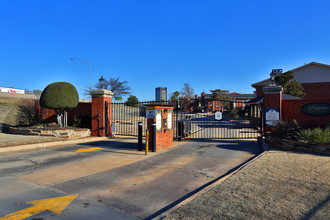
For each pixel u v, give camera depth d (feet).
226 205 12.39
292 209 11.87
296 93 91.50
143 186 16.92
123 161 24.77
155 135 30.30
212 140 40.16
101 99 44.27
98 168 21.88
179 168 21.95
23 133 42.70
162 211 12.76
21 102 55.26
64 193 15.38
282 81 92.99
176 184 17.38
